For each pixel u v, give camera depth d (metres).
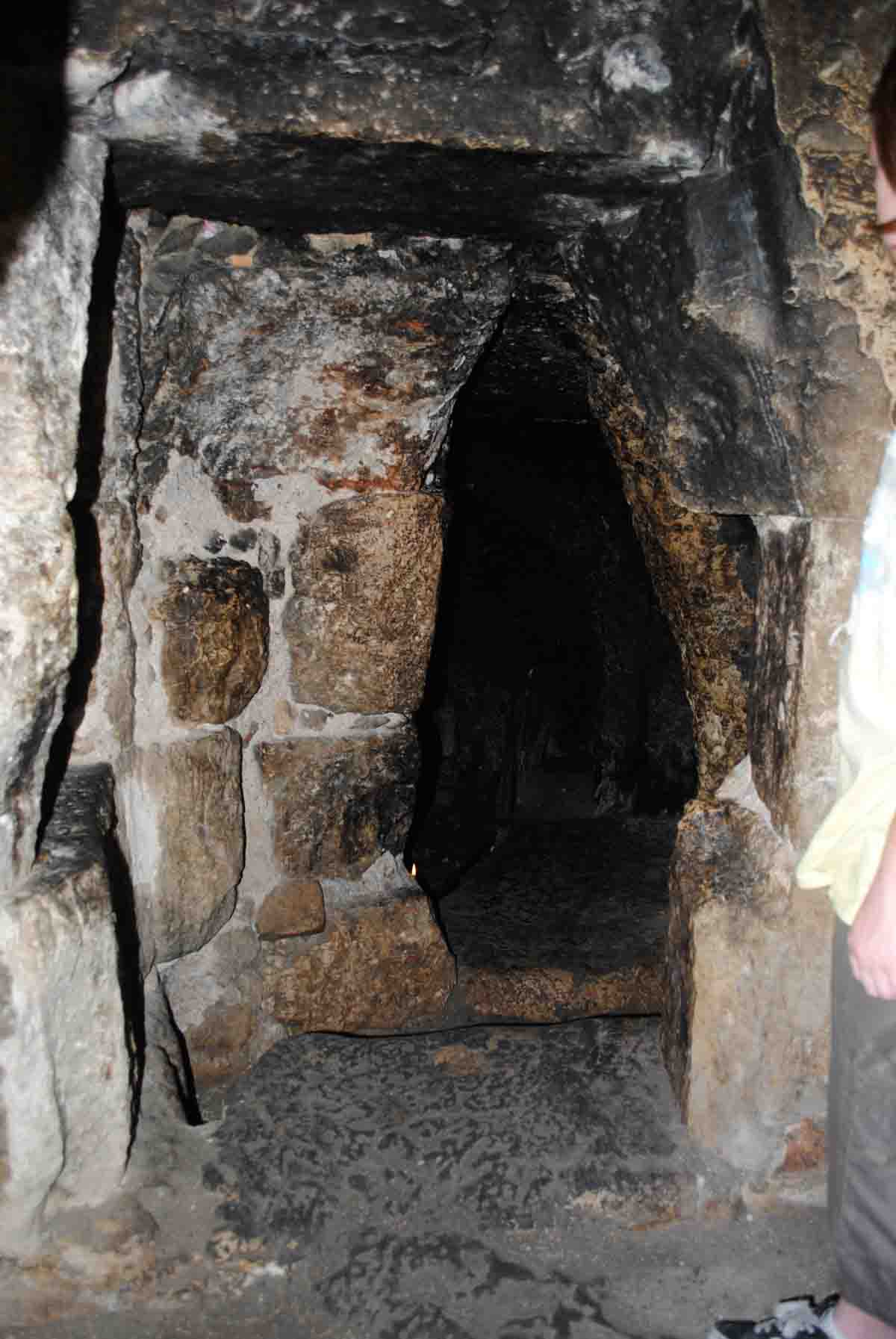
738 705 1.56
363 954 1.86
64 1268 1.26
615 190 1.25
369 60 1.09
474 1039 1.65
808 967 1.37
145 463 1.55
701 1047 1.42
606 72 1.12
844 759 1.04
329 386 1.60
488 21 1.08
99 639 1.45
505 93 1.12
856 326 1.14
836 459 1.19
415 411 1.66
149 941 1.61
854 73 1.09
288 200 1.32
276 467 1.67
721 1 1.10
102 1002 1.26
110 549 1.46
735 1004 1.40
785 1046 1.40
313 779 1.80
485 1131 1.46
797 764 1.30
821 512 1.22
